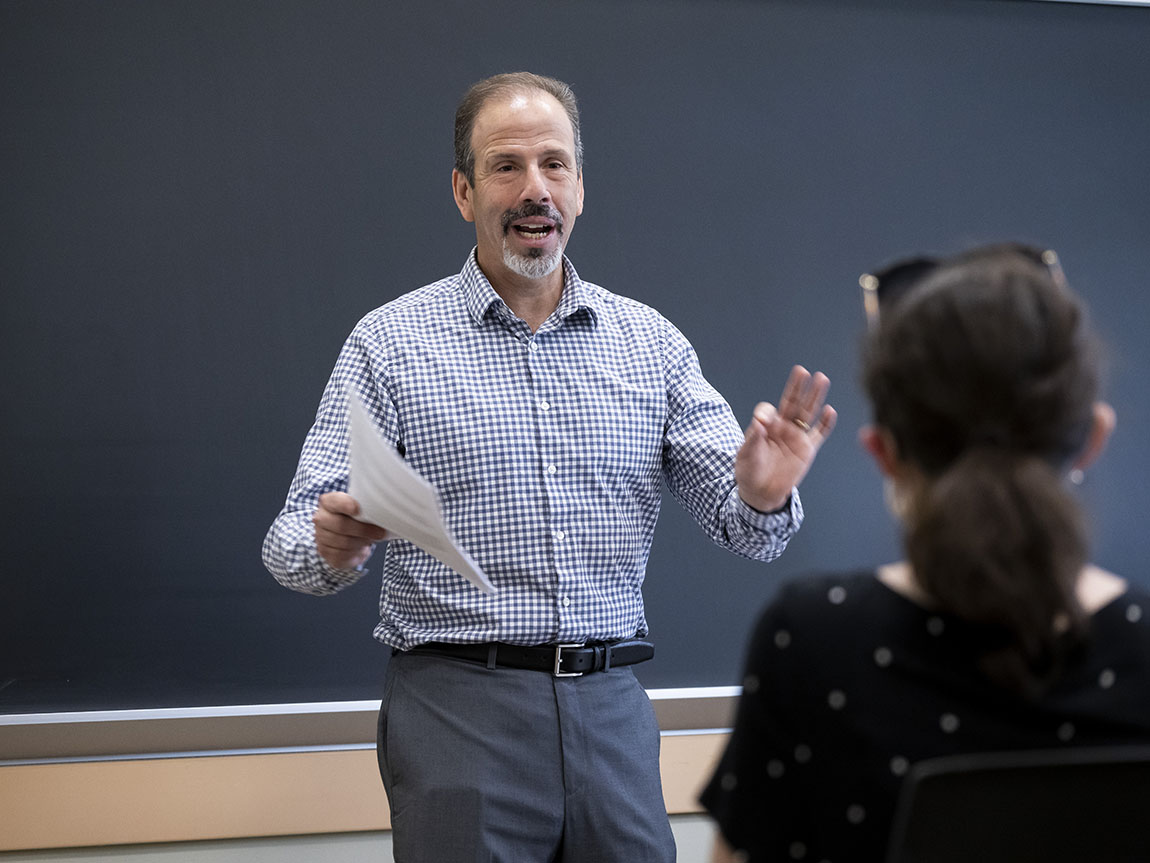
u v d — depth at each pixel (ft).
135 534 9.40
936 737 3.23
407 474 5.07
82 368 9.36
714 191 10.27
